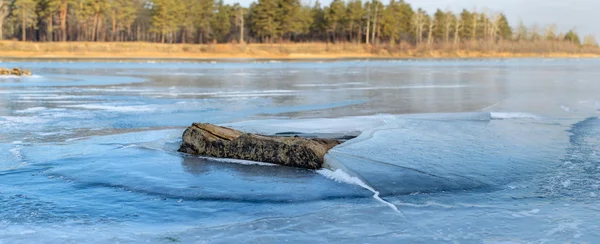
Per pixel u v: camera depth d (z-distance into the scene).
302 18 109.69
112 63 56.09
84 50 80.94
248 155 9.23
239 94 22.11
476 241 5.33
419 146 9.69
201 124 10.02
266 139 9.16
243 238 5.52
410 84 28.56
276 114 15.75
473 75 38.06
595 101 18.97
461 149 9.55
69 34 107.25
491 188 7.27
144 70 42.28
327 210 6.45
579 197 6.84
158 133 12.19
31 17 97.38
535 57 113.88
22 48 77.81
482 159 8.80
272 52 92.25
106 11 100.81
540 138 10.89
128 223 6.03
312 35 126.69
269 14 105.50
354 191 7.23
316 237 5.52
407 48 107.88
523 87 26.42
